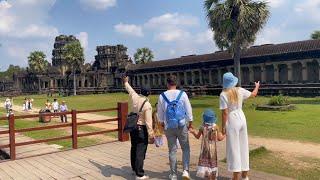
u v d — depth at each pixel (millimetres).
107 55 116250
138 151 8445
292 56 59000
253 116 25297
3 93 129375
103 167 9875
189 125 7812
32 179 9008
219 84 73312
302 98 47094
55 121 28891
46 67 128500
